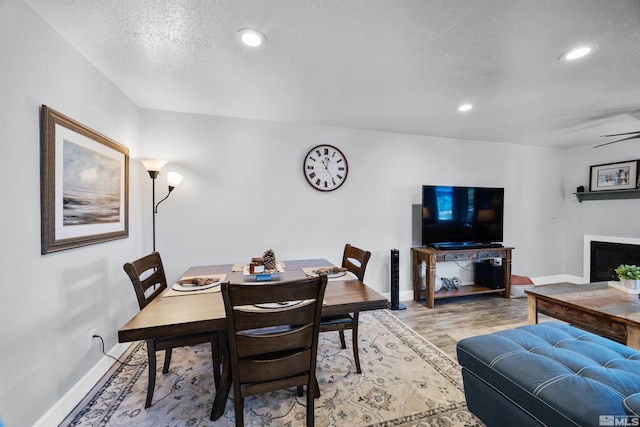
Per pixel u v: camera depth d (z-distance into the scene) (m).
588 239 4.02
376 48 1.65
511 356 1.31
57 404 1.46
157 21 1.41
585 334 1.56
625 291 2.25
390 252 3.41
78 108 1.67
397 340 2.38
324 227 3.19
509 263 3.50
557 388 1.07
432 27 1.45
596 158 3.96
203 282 1.72
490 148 3.90
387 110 2.68
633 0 1.23
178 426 1.42
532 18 1.37
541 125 3.16
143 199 2.63
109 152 1.99
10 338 1.21
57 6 1.30
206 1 1.27
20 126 1.26
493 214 3.59
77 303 1.65
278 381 1.21
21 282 1.26
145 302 1.55
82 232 1.67
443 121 3.02
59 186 1.48
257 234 2.95
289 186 3.05
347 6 1.29
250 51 1.68
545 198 4.21
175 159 2.71
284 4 1.29
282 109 2.66
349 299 1.46
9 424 1.20
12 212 1.22
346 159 3.26
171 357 2.09
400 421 1.46
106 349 1.95
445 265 3.71
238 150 2.88
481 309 3.16
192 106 2.59
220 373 1.71
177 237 2.73
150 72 1.94
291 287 1.12
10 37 1.21
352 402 1.60
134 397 1.64
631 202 3.62
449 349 2.23
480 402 1.39
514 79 2.04
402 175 3.50
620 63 1.80
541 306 2.26
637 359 1.27
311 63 1.82
